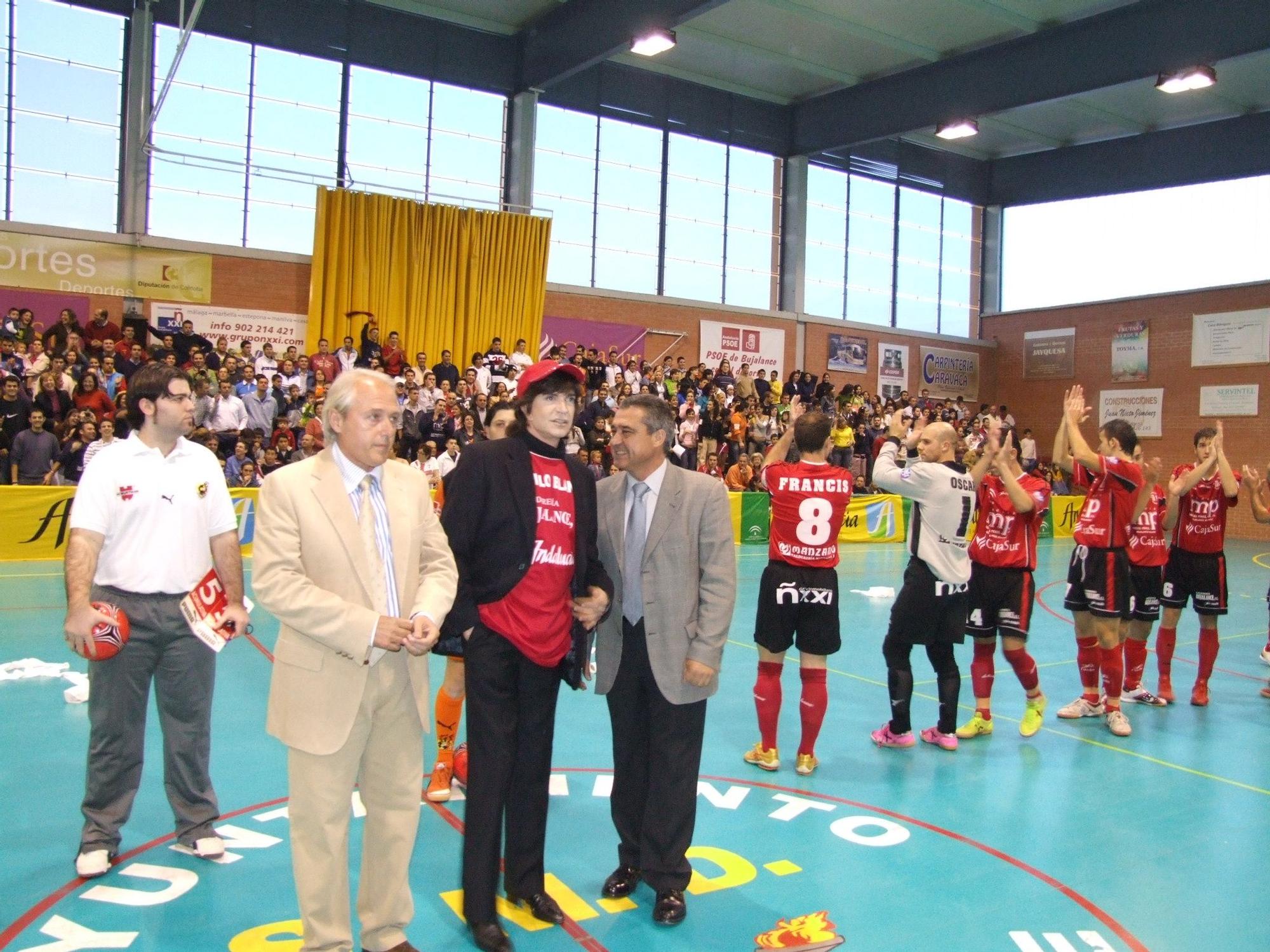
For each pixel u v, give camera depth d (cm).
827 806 451
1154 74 1578
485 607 322
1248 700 686
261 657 705
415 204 1803
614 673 359
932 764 518
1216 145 2236
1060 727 600
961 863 392
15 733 515
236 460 1276
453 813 435
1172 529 674
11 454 1180
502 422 449
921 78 1995
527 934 326
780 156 2359
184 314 1652
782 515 493
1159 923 345
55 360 1307
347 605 271
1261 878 385
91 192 1617
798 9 1778
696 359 2214
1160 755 546
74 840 387
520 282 1917
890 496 1800
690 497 355
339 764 280
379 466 297
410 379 1520
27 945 306
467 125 1958
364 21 1828
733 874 377
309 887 276
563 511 329
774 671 499
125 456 356
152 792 441
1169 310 2394
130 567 356
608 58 1770
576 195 2092
